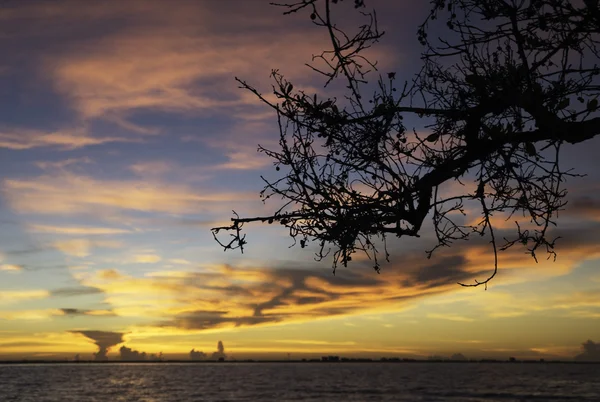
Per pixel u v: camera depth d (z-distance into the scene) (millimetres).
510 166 2832
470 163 2979
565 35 2848
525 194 2859
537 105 2826
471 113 2961
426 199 2996
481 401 69438
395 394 83062
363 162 2914
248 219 2883
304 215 2875
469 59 3006
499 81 2912
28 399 73062
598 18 2713
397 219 2914
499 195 2904
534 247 2844
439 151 2996
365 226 2854
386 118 2918
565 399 71562
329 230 2877
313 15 2855
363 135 2920
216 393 85188
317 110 2912
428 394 82062
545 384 110500
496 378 147375
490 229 2887
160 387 103375
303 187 2875
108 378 146500
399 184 2869
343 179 2932
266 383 121938
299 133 2918
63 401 70750
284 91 2924
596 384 109562
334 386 108062
